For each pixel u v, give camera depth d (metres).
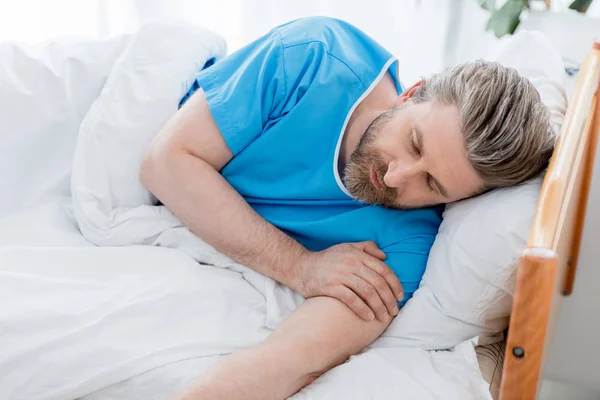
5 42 1.18
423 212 1.03
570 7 1.55
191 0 1.76
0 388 0.79
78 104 1.18
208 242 1.02
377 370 0.81
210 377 0.77
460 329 0.88
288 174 1.05
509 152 0.85
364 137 0.98
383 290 0.92
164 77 1.12
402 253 0.98
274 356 0.81
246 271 1.02
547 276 0.51
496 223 0.84
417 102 0.94
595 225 1.43
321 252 0.98
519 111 0.86
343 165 1.05
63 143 1.17
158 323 0.88
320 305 0.90
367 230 1.01
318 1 1.73
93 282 0.92
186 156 0.99
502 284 0.83
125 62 1.14
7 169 1.12
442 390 0.78
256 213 1.01
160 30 1.17
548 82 1.16
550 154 0.89
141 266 0.98
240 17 1.78
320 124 1.01
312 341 0.84
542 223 0.61
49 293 0.89
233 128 0.99
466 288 0.86
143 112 1.09
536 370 0.55
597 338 1.48
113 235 1.04
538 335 0.54
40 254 0.96
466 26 1.68
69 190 1.18
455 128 0.87
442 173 0.89
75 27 1.79
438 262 0.91
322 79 1.00
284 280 0.98
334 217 1.02
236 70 1.04
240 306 0.96
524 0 1.54
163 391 0.82
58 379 0.80
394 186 0.92
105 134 1.08
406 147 0.92
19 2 1.75
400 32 1.71
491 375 0.89
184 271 0.97
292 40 1.03
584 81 1.07
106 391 0.83
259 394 0.78
